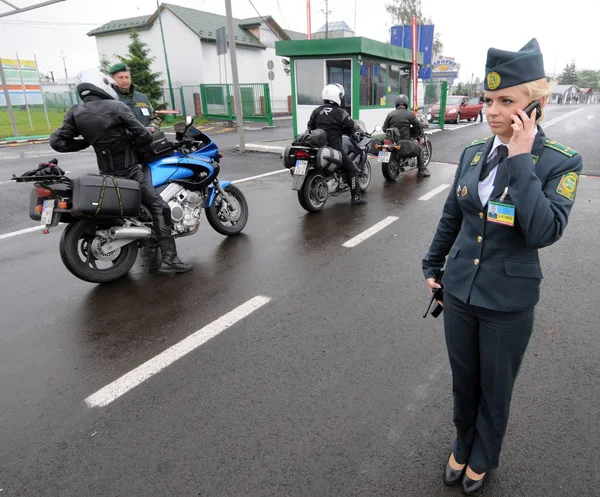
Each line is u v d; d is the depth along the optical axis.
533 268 1.75
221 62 29.34
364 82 14.65
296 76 14.59
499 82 1.57
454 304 1.94
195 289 4.27
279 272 4.62
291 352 3.22
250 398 2.74
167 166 4.73
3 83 17.88
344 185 7.19
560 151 1.62
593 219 6.23
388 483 2.14
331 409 2.63
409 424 2.51
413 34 14.61
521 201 1.53
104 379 2.97
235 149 13.28
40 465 2.29
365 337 3.39
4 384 2.94
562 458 2.26
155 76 24.39
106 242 4.33
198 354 3.22
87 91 4.08
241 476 2.19
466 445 2.10
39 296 4.20
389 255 5.02
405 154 8.62
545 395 2.71
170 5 28.44
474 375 2.00
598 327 3.45
